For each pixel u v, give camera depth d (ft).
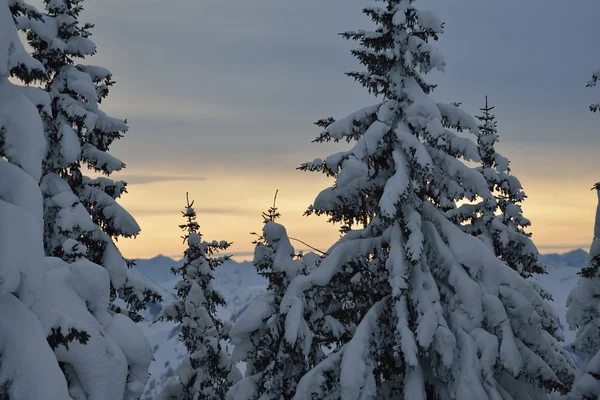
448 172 51.13
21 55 28.50
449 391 45.88
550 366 50.88
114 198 70.18
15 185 27.61
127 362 37.96
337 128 53.01
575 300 69.21
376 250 52.85
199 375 88.43
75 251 57.26
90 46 67.31
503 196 79.46
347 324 58.13
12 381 25.67
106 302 40.37
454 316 47.78
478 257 49.65
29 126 28.99
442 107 52.95
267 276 64.18
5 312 26.55
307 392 47.93
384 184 53.78
